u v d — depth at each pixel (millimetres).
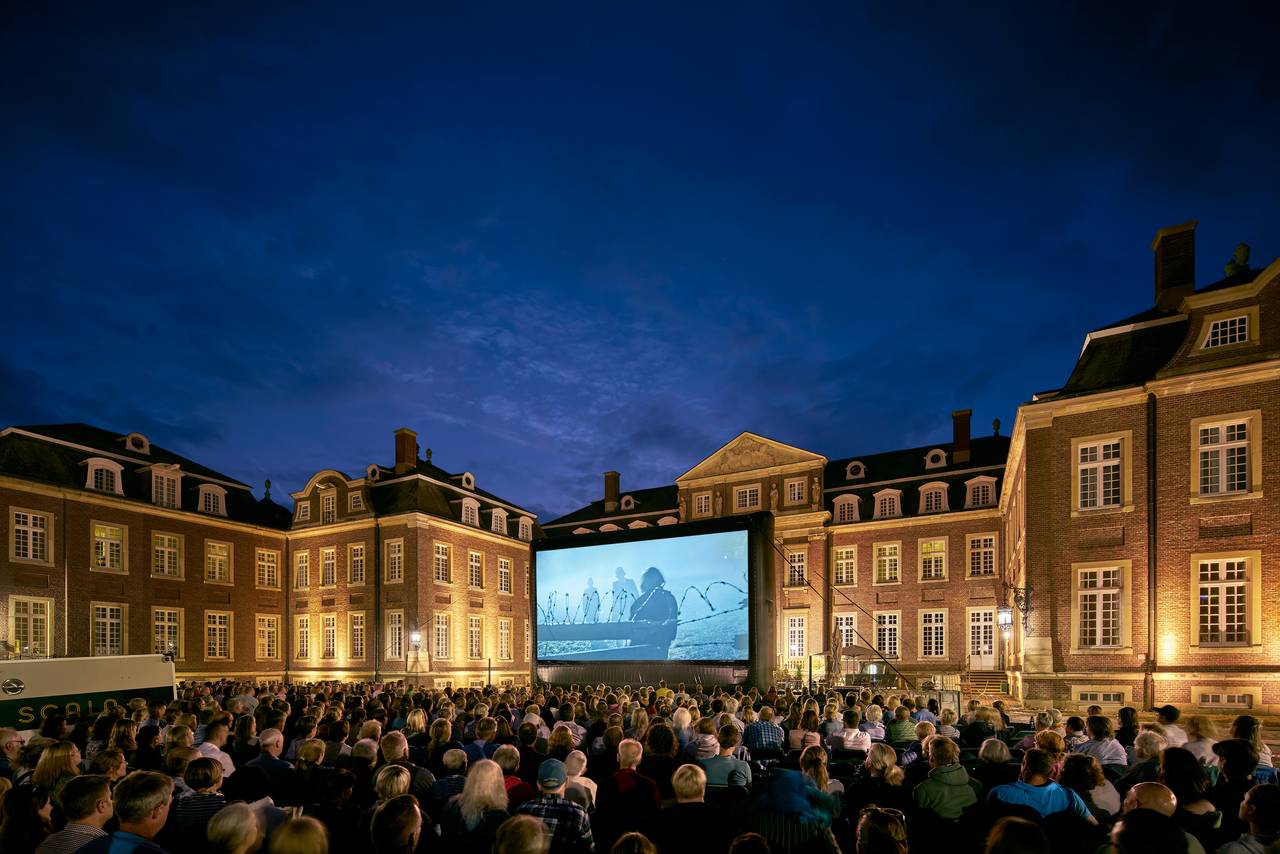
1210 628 23453
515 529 54625
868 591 45438
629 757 6930
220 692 24016
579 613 35969
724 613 32188
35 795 5723
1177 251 28875
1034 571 26797
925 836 6703
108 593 38312
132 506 39875
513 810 7035
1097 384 26734
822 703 18812
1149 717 23438
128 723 10156
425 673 43750
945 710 12797
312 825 3771
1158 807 5066
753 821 6195
